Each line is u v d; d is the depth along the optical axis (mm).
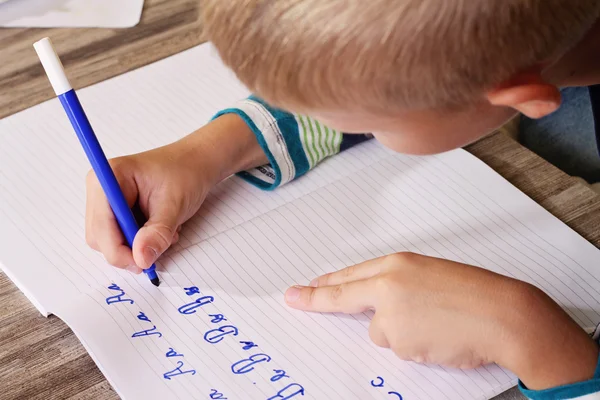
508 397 459
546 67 362
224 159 605
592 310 488
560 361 437
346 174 622
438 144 391
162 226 537
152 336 489
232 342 486
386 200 586
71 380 470
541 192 579
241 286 526
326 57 310
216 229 577
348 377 462
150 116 688
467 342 449
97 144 516
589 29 382
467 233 550
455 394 448
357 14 297
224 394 452
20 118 690
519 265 521
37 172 634
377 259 503
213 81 732
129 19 802
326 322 500
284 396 451
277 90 333
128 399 447
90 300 514
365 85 319
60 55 755
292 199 603
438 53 309
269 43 313
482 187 583
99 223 538
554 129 798
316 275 532
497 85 340
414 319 460
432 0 295
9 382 469
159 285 526
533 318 446
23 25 793
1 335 500
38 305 513
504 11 305
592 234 541
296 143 608
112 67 744
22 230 578
